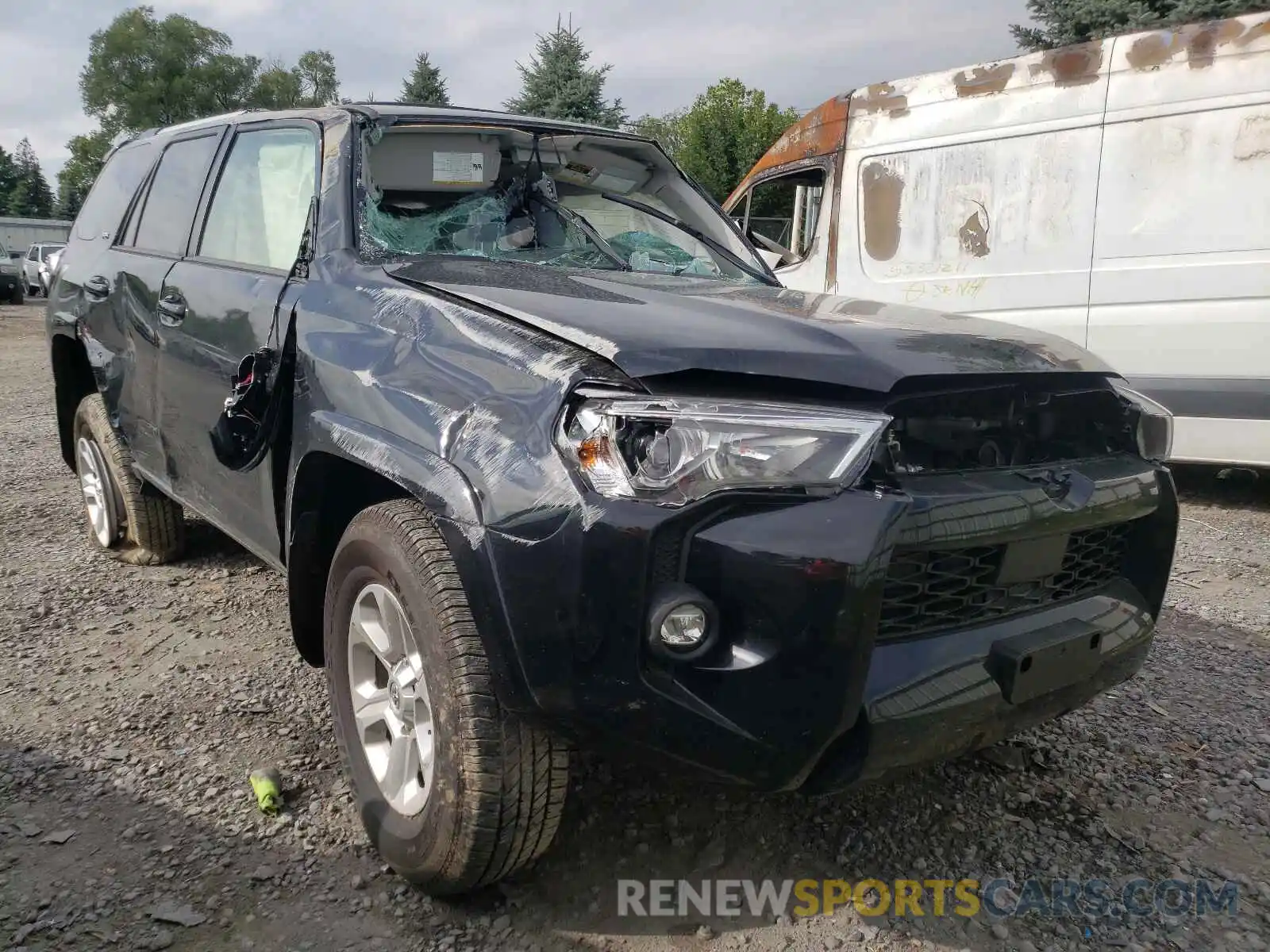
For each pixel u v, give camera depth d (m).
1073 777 2.87
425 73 30.27
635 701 1.83
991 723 2.07
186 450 3.44
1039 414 2.24
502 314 2.22
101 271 4.21
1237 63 5.70
